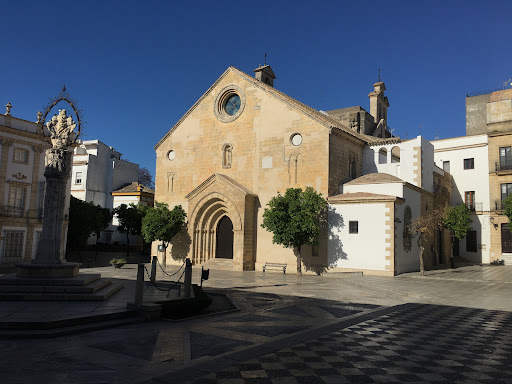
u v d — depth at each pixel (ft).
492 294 62.18
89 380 22.76
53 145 54.75
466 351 30.04
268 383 22.71
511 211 103.30
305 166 99.30
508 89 136.98
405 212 94.68
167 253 118.01
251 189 107.24
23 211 112.47
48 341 31.22
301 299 55.98
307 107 125.49
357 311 47.14
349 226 91.45
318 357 27.96
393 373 24.79
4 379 22.66
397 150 130.62
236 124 112.06
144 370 24.67
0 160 107.45
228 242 112.78
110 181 194.49
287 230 87.92
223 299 55.52
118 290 55.06
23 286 46.01
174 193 122.11
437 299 56.65
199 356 27.94
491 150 133.80
